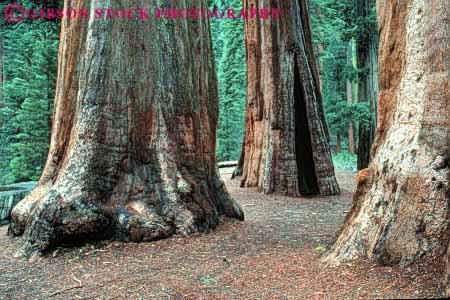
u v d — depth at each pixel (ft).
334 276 11.62
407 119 11.89
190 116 20.07
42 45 42.86
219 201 21.49
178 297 11.37
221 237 17.97
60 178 17.33
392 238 11.37
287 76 34.55
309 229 20.52
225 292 11.57
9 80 58.90
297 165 35.32
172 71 19.61
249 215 25.03
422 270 10.48
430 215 10.86
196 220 18.30
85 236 16.35
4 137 51.96
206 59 22.17
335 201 31.12
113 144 18.06
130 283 12.67
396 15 13.01
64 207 16.35
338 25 62.54
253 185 37.73
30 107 42.11
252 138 38.34
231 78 88.22
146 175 18.39
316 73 36.45
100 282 12.87
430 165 11.07
